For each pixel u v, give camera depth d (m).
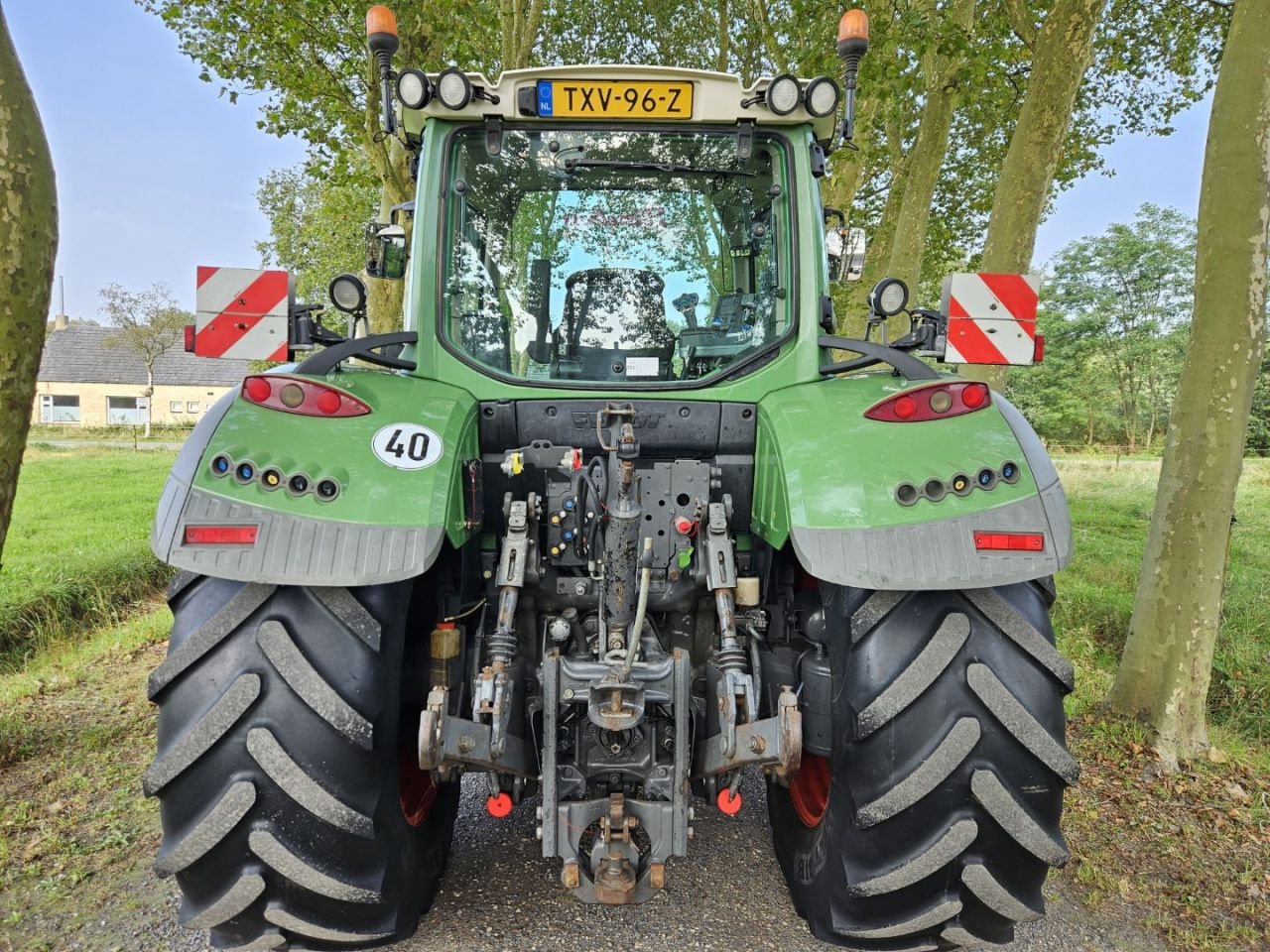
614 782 2.16
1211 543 3.99
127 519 10.51
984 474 1.91
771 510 2.30
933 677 1.85
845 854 1.98
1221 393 3.94
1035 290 2.44
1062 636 5.77
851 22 2.62
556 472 2.59
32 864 2.90
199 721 1.80
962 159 15.59
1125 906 2.85
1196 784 3.76
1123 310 43.31
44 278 2.76
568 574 2.55
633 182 2.75
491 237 2.75
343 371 2.46
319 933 1.89
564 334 2.75
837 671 2.01
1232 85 3.87
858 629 1.93
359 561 1.80
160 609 6.74
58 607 6.13
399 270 3.31
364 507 1.86
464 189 2.74
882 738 1.88
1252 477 16.44
